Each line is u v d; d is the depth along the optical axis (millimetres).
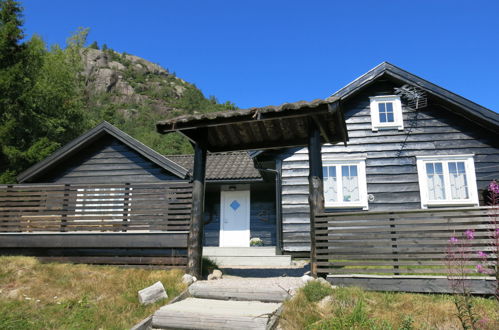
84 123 25562
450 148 10641
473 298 4637
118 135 11961
